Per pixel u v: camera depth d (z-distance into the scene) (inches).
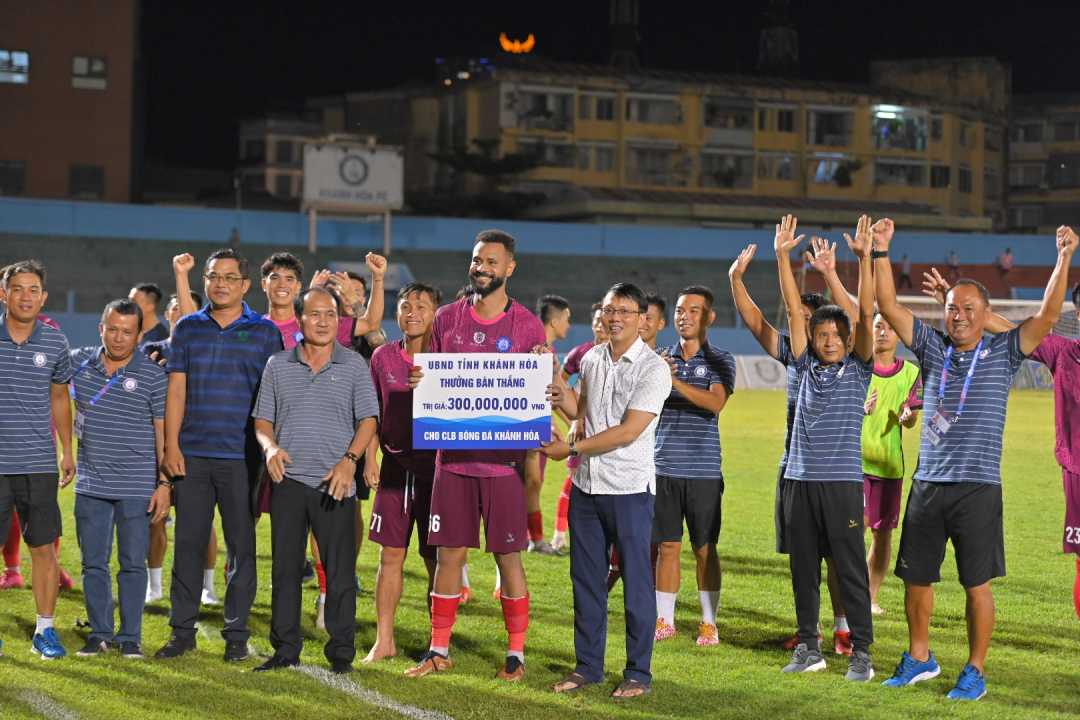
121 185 1635.1
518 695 182.7
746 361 1248.2
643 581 186.1
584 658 189.8
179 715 168.9
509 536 193.2
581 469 191.5
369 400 200.5
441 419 189.9
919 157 2196.1
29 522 202.7
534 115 2003.0
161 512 209.2
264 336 209.6
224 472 203.9
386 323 1400.1
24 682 184.1
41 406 204.7
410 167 2229.3
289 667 196.5
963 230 2001.7
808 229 1814.7
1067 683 193.6
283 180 2402.8
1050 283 182.9
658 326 230.5
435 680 190.9
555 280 1605.6
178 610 205.3
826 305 201.8
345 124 2448.3
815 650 200.1
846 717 171.8
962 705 179.0
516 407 190.1
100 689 181.0
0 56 1576.0
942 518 187.9
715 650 216.8
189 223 1507.1
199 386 204.8
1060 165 2397.9
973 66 2311.8
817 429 198.8
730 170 2085.4
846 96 2148.1
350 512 198.4
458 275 1595.7
